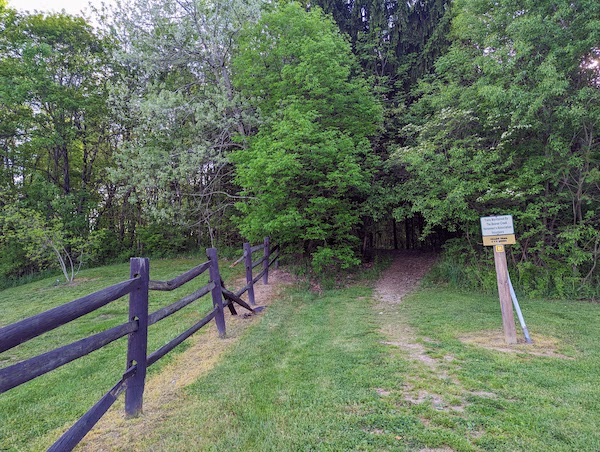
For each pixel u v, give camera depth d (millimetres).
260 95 12648
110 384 4137
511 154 8641
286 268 11781
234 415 3143
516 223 9086
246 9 12102
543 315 6594
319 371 4113
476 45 10656
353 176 9859
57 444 2217
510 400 3260
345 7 16391
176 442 2746
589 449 2496
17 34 15062
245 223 11625
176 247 17078
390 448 2561
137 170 12695
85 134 17453
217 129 12906
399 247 22484
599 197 8367
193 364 4469
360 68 14086
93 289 11195
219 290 5566
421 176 9680
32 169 17422
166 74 14641
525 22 7398
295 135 9414
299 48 11328
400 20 14992
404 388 3568
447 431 2756
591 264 8633
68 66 16578
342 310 7648
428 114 12422
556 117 7855
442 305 7691
